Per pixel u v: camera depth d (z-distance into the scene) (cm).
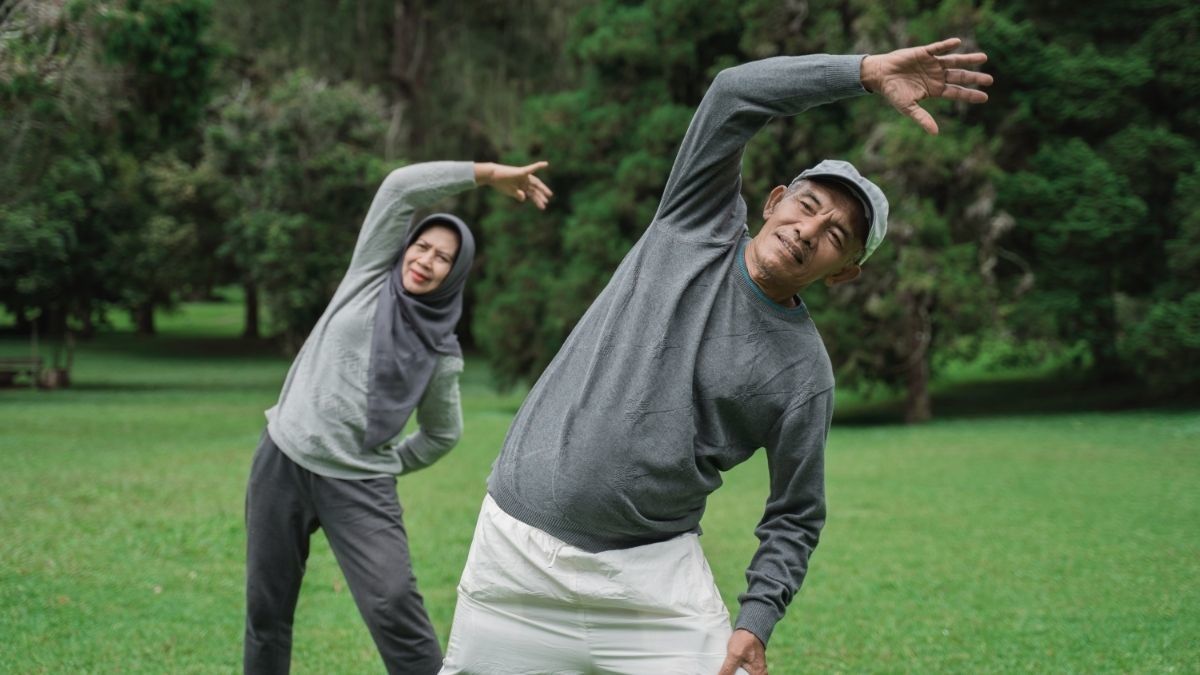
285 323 2567
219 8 2548
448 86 2656
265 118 2497
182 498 1000
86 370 2950
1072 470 1301
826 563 803
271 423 409
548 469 283
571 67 2511
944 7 1800
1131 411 1973
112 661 518
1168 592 714
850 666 551
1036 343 2017
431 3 2712
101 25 1409
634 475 277
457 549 819
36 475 1116
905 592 714
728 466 291
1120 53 1975
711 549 856
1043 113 1983
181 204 2748
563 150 2105
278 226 2409
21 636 552
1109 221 1886
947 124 1812
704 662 284
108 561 735
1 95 1391
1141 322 1912
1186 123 1973
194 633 572
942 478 1247
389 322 412
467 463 1354
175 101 1711
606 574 282
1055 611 664
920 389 1945
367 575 395
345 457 399
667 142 1984
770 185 1903
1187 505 1059
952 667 550
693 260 284
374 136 2536
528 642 291
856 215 273
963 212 1870
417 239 428
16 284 2208
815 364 284
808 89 274
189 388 2464
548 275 2106
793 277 277
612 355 282
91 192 2244
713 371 279
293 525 407
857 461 1402
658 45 2033
